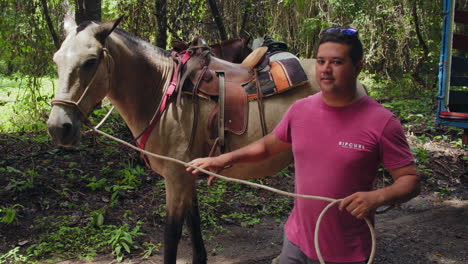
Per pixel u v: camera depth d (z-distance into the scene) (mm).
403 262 3691
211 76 3111
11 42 6703
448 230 4312
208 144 3105
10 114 7852
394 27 11164
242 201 4891
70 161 5527
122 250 3729
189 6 7102
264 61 3322
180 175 3027
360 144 1696
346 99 1727
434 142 6941
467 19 5730
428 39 11336
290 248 1972
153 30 7023
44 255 3594
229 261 3668
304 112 1828
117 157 5688
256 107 3148
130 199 4711
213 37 7840
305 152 1802
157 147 3041
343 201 1654
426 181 5645
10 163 5379
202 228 4281
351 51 1661
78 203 4535
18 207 4332
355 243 1788
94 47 2682
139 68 3006
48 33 7023
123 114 3115
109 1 8711
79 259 3568
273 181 5473
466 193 5344
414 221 4559
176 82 3045
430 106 9055
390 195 1635
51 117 2566
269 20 10641
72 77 2617
